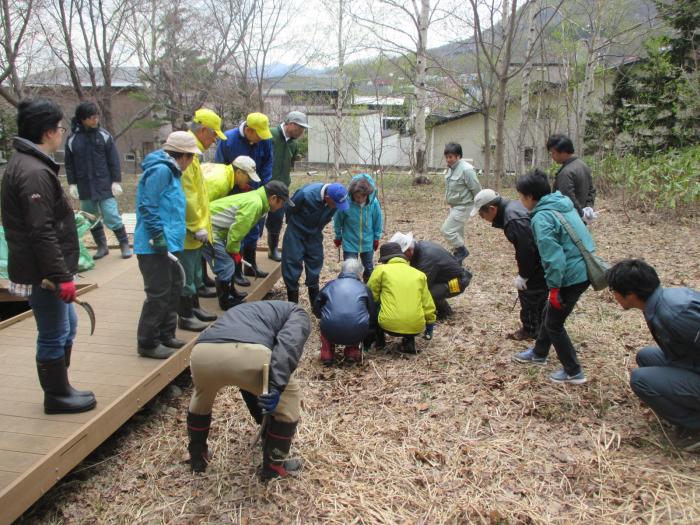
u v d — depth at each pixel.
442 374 4.56
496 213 4.84
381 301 4.89
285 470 3.30
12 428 3.13
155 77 16.70
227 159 5.81
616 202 12.07
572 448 3.49
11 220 2.87
